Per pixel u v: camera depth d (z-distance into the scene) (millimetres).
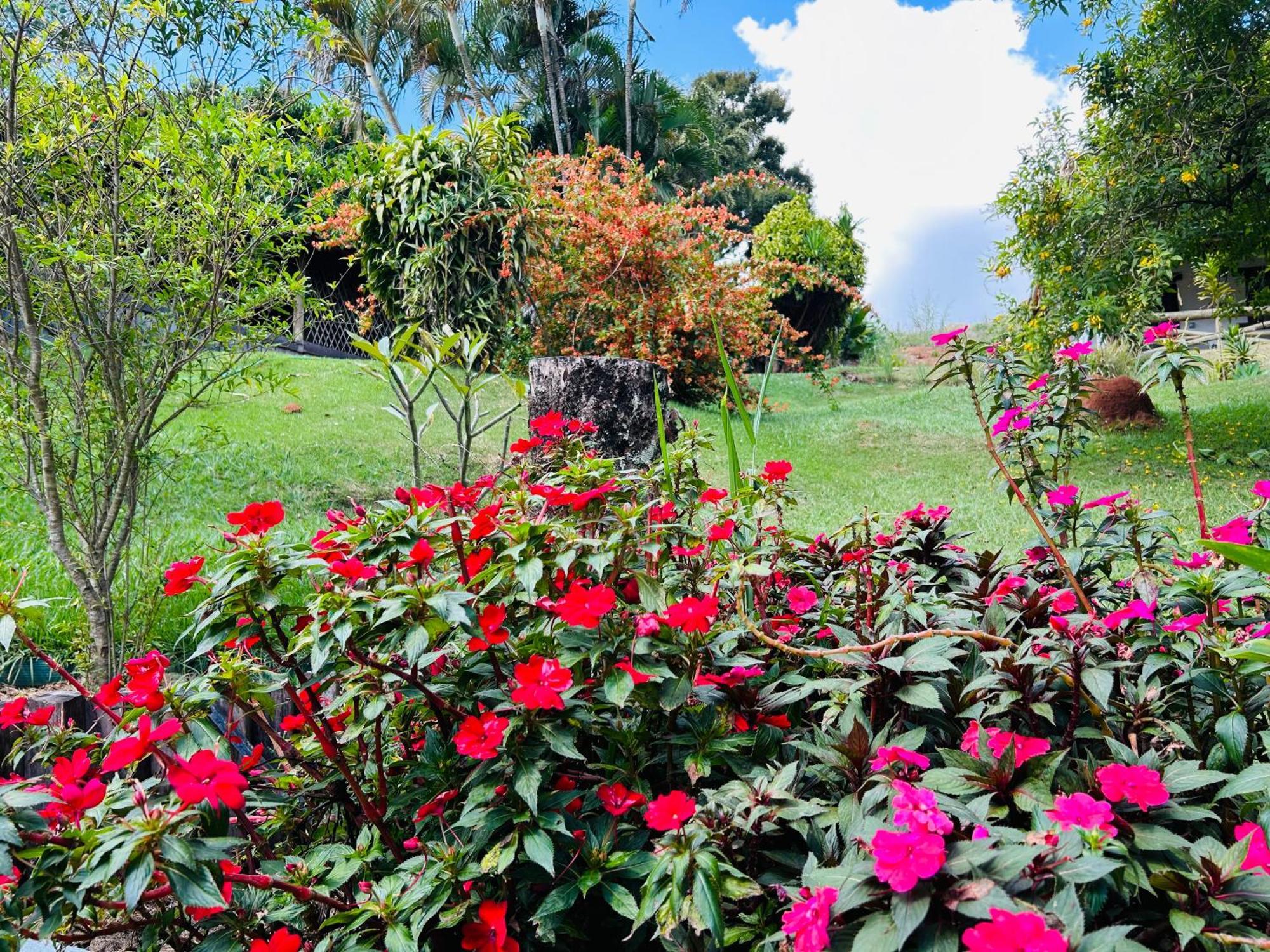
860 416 9844
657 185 19719
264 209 3117
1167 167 6590
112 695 1543
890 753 1165
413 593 1309
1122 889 994
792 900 1044
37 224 2861
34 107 2836
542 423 2100
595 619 1289
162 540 3363
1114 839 994
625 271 9289
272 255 3670
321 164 3336
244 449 6016
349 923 1309
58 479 3145
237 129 2996
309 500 5121
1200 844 1057
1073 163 7297
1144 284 6734
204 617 1452
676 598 1702
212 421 6605
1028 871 884
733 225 23375
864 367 16391
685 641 1425
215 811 1187
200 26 2973
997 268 7660
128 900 1019
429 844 1396
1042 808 1018
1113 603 1814
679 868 1006
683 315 8828
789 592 1805
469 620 1338
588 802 1472
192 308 3174
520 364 8336
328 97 3320
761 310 9977
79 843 1142
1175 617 1660
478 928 1272
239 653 1603
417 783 1588
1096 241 7027
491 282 8266
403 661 1445
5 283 2891
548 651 1438
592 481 1752
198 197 3035
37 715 1724
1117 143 6883
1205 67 6434
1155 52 6691
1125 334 7645
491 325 8172
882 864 799
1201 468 6301
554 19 18750
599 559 1415
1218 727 1234
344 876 1396
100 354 2998
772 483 2082
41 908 1104
